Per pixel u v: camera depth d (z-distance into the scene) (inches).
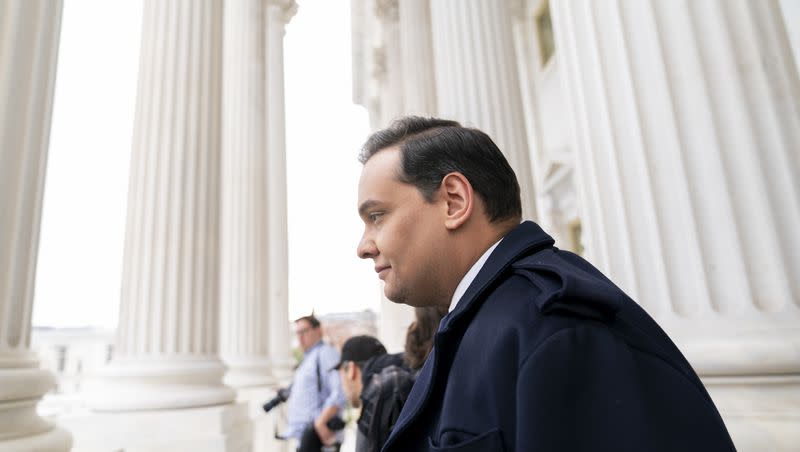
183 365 208.1
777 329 73.7
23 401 83.7
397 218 47.0
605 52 99.0
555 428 30.0
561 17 115.0
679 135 86.5
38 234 94.7
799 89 83.5
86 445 187.5
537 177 538.6
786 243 76.9
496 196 46.5
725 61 84.7
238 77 448.8
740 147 81.7
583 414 30.5
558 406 30.6
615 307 34.4
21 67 89.6
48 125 98.8
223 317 397.7
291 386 269.6
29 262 90.4
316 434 214.2
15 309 86.0
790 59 84.7
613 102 96.5
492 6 207.9
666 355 35.9
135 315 209.5
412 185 46.9
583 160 104.0
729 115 83.3
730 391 75.3
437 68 211.2
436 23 214.7
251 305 399.2
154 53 235.1
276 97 541.3
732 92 83.4
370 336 159.8
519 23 560.1
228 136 437.4
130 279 213.6
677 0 90.0
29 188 90.4
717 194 82.2
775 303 75.8
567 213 505.0
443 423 36.3
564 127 470.9
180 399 199.9
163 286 212.5
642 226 90.0
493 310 38.7
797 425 68.0
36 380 85.8
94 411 197.9
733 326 77.0
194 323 217.8
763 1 86.7
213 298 229.6
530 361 32.2
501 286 40.6
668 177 87.4
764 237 78.1
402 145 48.4
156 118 228.5
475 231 46.3
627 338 35.1
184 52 236.7
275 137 531.8
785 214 77.7
